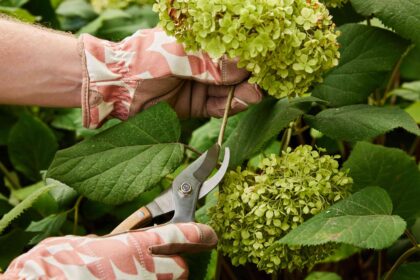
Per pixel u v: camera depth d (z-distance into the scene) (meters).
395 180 1.00
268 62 0.83
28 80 0.95
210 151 0.87
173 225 0.85
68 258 0.82
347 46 0.99
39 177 1.25
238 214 0.87
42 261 0.82
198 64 0.90
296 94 0.89
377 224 0.82
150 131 0.93
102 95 0.93
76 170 0.91
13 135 1.24
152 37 0.93
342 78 0.99
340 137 0.92
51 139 1.25
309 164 0.88
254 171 0.95
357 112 0.94
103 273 0.82
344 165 1.02
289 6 0.81
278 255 0.87
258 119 0.98
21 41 0.94
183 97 0.97
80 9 1.51
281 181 0.86
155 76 0.91
